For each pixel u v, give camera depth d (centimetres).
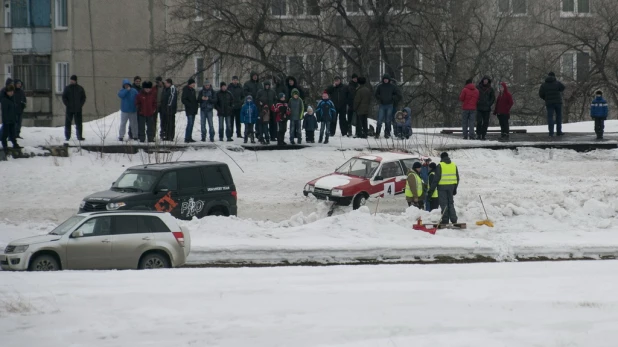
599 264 4825
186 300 3591
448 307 3494
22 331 3134
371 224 6031
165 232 5019
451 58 12850
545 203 6969
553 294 3766
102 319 3278
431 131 10475
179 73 13738
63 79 15200
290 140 8800
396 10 11975
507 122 9456
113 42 14875
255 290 3809
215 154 8275
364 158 7356
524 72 13750
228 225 5903
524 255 5616
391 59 12781
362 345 2964
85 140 8556
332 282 4091
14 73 15538
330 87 9200
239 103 8738
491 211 6512
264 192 7550
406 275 4344
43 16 15262
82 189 7394
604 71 13950
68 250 4806
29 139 8569
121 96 8462
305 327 3194
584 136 9850
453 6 12644
